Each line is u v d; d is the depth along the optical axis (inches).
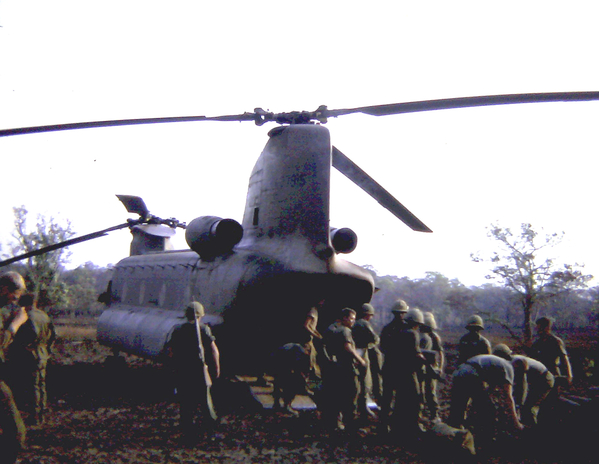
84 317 2064.5
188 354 274.1
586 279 1299.2
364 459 249.0
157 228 593.0
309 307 361.7
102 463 235.6
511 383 266.7
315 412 348.8
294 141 363.3
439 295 3454.7
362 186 357.7
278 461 243.9
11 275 178.1
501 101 243.8
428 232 366.6
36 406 308.7
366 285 368.8
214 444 269.9
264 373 376.8
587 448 265.3
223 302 368.8
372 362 336.2
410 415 283.4
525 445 269.4
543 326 335.3
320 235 353.1
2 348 176.1
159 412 350.9
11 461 169.6
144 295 526.0
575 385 515.5
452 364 666.2
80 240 486.6
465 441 249.6
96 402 386.3
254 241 382.6
